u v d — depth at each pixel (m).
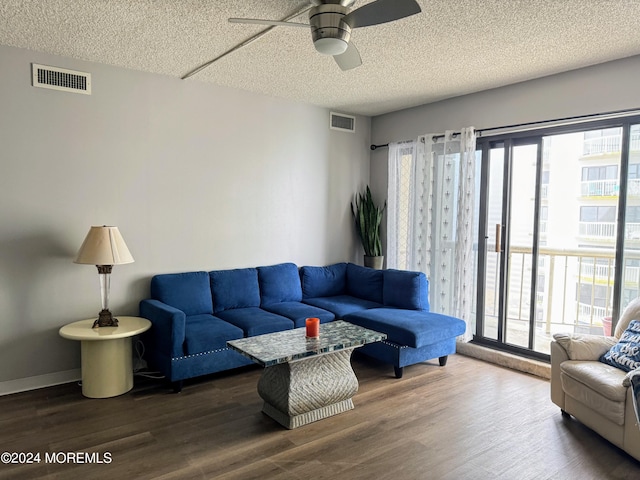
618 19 2.53
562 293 4.55
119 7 2.44
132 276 3.63
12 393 3.13
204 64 3.42
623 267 3.31
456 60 3.25
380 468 2.25
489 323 4.36
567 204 4.45
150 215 3.70
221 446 2.44
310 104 4.68
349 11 2.19
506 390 3.32
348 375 2.89
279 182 4.50
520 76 3.64
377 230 5.02
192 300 3.73
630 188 3.25
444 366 3.86
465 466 2.28
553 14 2.46
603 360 2.75
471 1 2.31
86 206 3.39
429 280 4.54
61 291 3.32
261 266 4.38
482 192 4.23
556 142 4.47
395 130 4.98
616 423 2.37
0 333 3.10
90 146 3.39
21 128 3.11
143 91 3.61
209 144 3.99
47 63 3.18
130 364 3.22
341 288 4.81
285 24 2.19
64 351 3.35
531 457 2.38
